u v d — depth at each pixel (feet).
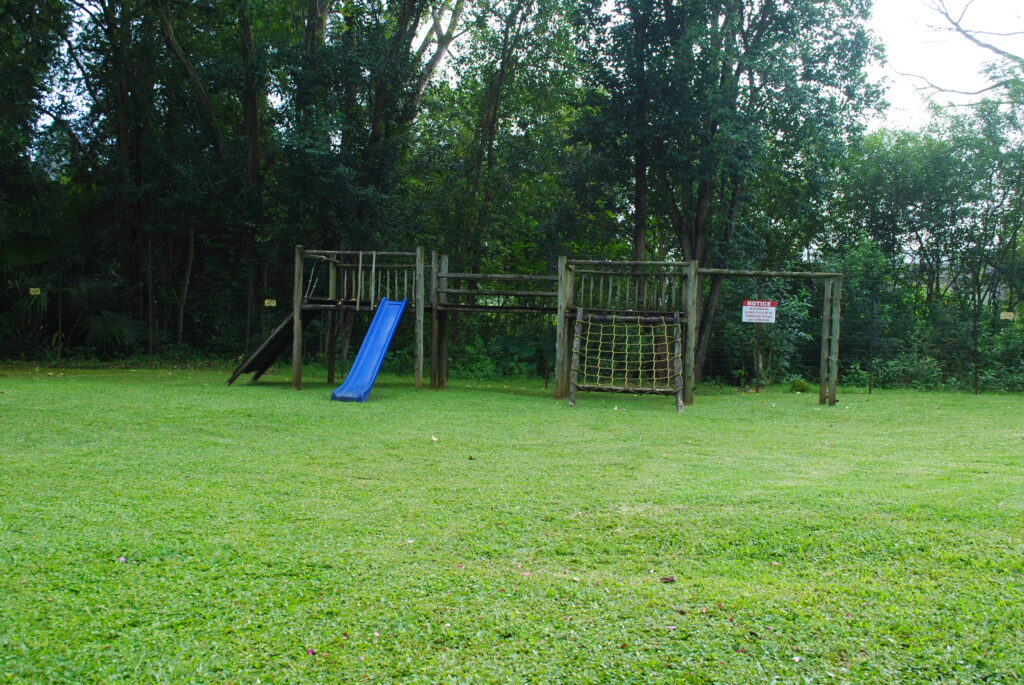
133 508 14.34
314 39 56.03
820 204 57.57
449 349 58.49
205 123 57.00
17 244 54.03
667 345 39.99
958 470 19.49
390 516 14.01
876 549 12.05
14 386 37.91
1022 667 8.06
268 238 57.31
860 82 47.26
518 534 12.87
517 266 63.77
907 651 8.42
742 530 13.09
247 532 12.80
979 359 52.08
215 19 56.70
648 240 66.74
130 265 59.41
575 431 26.63
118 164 57.57
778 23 47.19
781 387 52.06
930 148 59.52
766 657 8.27
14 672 7.80
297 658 8.18
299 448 21.74
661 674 7.89
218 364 56.65
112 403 31.22
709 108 44.93
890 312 54.95
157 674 7.80
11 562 11.10
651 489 16.47
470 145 59.11
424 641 8.61
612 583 10.49
